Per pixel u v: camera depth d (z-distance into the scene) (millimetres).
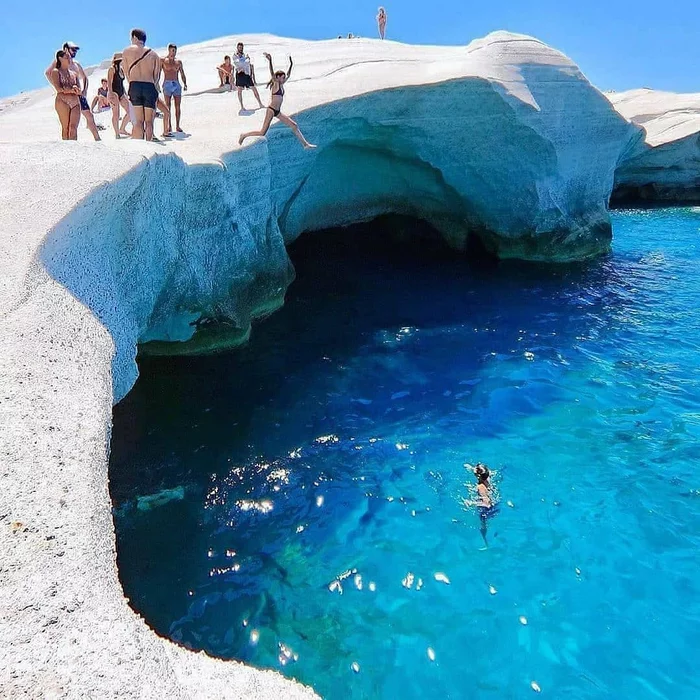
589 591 5695
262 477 7371
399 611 5535
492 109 14312
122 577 5879
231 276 10328
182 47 23344
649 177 29688
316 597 5711
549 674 4902
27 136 11016
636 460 7652
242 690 2111
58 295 3971
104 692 1838
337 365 10266
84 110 9047
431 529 6551
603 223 17984
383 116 13695
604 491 7070
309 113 12414
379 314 12695
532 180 15773
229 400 9008
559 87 15625
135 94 8820
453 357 10680
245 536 6457
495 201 16109
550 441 8109
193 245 9000
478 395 9336
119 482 7180
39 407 3016
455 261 16734
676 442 8000
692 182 29547
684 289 14391
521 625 5352
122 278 6203
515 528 6523
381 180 16359
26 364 3260
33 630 1985
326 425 8484
